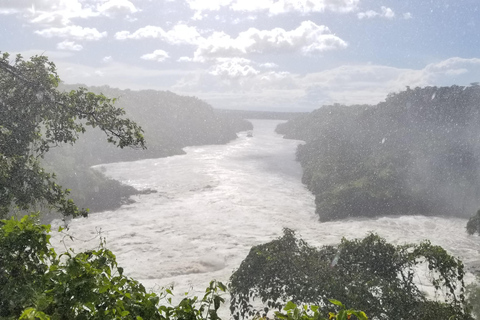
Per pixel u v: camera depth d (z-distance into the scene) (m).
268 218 64.94
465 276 37.28
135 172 102.69
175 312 1.85
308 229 60.22
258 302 24.72
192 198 76.19
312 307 1.55
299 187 88.56
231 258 47.88
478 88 102.00
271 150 153.50
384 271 16.39
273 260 16.44
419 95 107.06
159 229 57.53
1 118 9.77
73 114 10.65
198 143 172.25
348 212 66.06
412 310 14.57
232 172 103.81
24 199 9.52
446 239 55.62
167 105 192.38
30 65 10.44
